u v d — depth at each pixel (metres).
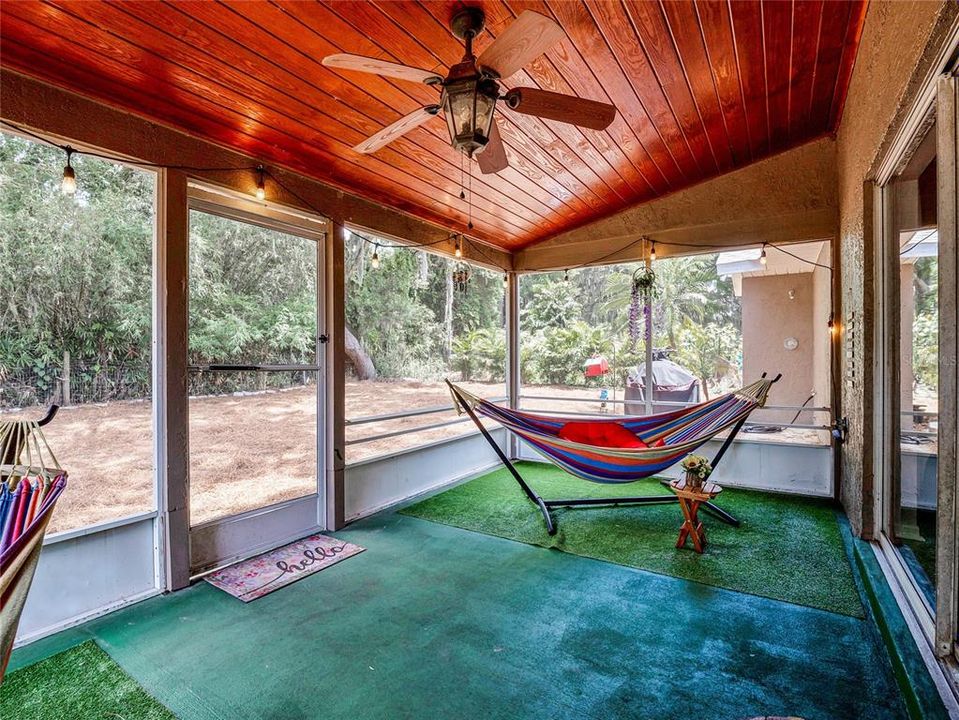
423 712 1.79
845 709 1.76
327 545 3.35
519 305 6.02
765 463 4.60
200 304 2.91
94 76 2.26
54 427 2.34
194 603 2.57
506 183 3.94
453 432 5.26
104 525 2.47
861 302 3.02
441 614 2.46
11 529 1.44
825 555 3.09
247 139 2.94
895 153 2.33
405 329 4.65
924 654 1.78
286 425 3.41
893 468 2.71
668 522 3.77
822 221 4.25
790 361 6.19
